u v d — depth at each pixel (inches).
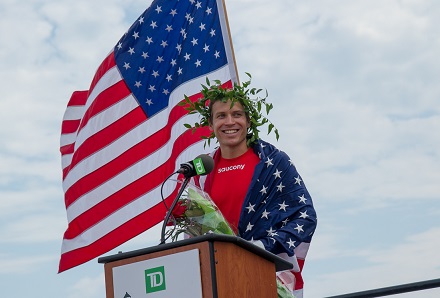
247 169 235.1
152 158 365.4
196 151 342.0
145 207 362.9
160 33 370.3
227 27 359.9
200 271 145.6
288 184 230.1
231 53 357.7
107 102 374.6
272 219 226.8
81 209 374.6
